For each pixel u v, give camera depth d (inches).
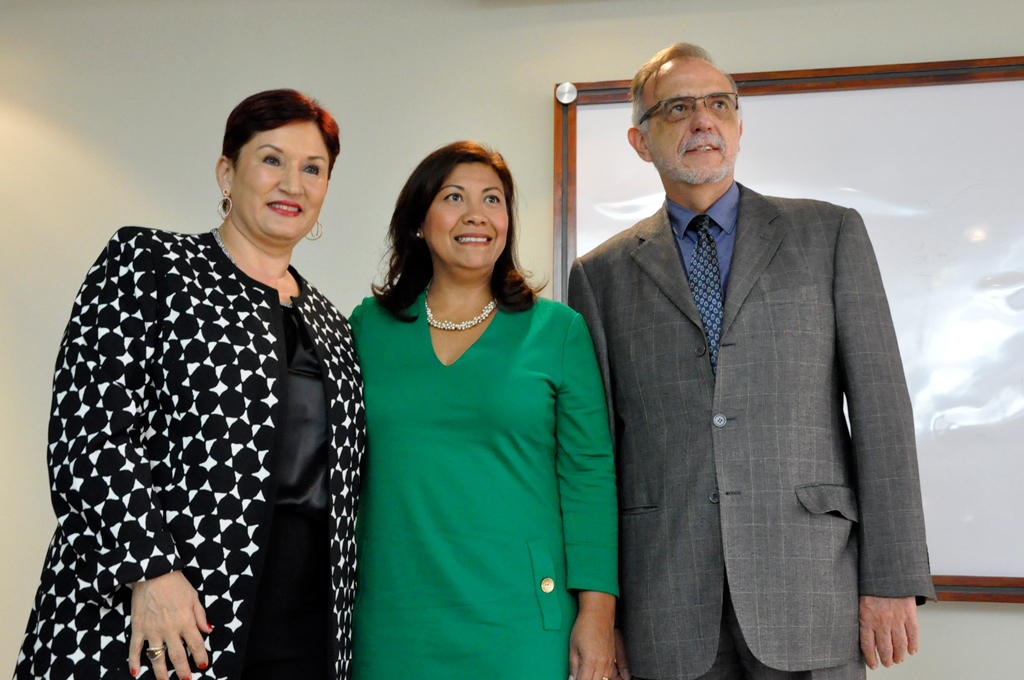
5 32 112.2
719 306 73.1
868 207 98.8
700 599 67.7
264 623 62.3
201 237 67.2
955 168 97.9
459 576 66.7
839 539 67.6
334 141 71.8
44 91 111.6
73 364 59.1
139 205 110.3
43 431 107.4
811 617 65.4
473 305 77.0
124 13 112.0
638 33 105.7
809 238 73.0
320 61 110.1
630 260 78.2
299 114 68.1
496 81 107.4
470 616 65.8
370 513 70.4
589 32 106.6
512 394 70.6
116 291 61.1
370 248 106.9
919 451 96.0
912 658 94.8
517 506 69.1
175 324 61.2
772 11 103.7
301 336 68.4
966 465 95.0
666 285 74.2
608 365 76.9
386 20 109.8
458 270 75.2
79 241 110.0
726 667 71.1
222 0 111.4
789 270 71.7
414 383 72.1
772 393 68.9
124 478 56.3
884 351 69.5
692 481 69.6
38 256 110.1
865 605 67.3
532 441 71.0
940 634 94.6
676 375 71.7
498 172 77.2
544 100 106.3
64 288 109.5
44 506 106.1
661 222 78.4
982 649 93.7
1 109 111.3
